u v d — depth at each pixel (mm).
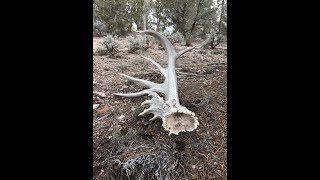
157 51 5410
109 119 2996
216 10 6133
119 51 5246
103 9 7277
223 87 3299
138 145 2652
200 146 2658
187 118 2480
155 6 6461
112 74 3900
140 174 2475
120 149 2607
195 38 6332
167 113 2467
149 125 2869
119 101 3266
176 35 5934
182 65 4098
